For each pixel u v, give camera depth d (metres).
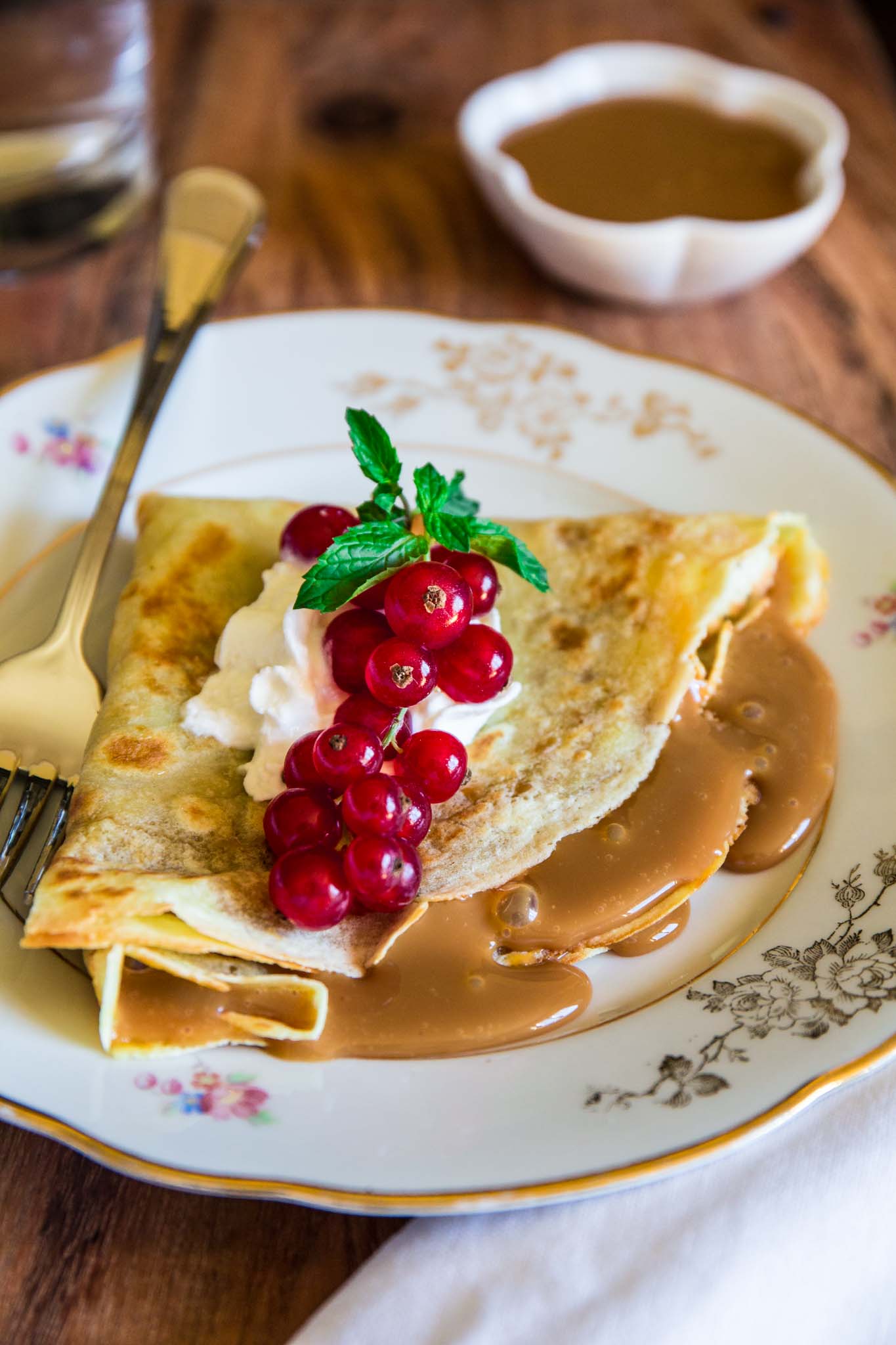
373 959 0.27
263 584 0.31
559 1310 0.24
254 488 0.35
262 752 0.28
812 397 0.38
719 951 0.28
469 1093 0.26
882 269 0.41
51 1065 0.25
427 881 0.28
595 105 0.42
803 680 0.31
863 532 0.33
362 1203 0.24
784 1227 0.25
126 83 0.40
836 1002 0.26
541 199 0.39
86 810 0.27
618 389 0.36
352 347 0.37
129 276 0.40
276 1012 0.26
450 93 0.45
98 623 0.32
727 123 0.42
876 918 0.28
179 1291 0.25
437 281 0.40
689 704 0.30
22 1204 0.25
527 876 0.28
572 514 0.35
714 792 0.29
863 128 0.45
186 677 0.30
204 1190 0.24
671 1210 0.25
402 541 0.28
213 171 0.40
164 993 0.26
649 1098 0.25
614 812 0.29
